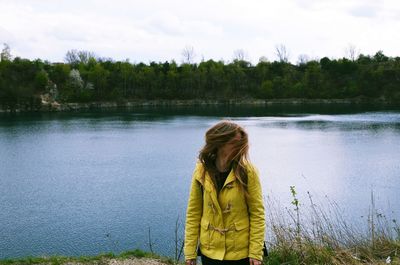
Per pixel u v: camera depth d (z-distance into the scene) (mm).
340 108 92812
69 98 98875
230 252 2672
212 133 2637
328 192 20344
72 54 133750
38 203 19422
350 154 31922
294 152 33281
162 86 114562
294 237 5238
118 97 105625
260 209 2682
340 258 4879
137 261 6156
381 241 5449
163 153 34344
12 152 35312
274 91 117688
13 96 88312
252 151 33875
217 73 119500
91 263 6082
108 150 36156
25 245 13789
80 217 17031
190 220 2818
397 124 54562
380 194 19812
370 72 115688
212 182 2668
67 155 33688
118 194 20875
